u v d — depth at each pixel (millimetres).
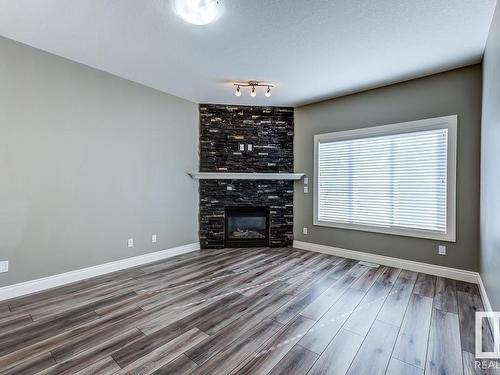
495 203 2084
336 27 2359
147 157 3922
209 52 2861
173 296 2752
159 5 2082
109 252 3486
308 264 3836
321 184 4512
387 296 2760
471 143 3100
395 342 1977
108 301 2631
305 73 3373
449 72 3236
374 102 3885
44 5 2092
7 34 2555
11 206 2691
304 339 2010
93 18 2268
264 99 4410
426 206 3445
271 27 2365
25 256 2783
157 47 2762
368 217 3975
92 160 3307
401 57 2918
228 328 2154
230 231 4969
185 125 4449
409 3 2025
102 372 1652
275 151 4805
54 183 2986
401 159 3646
